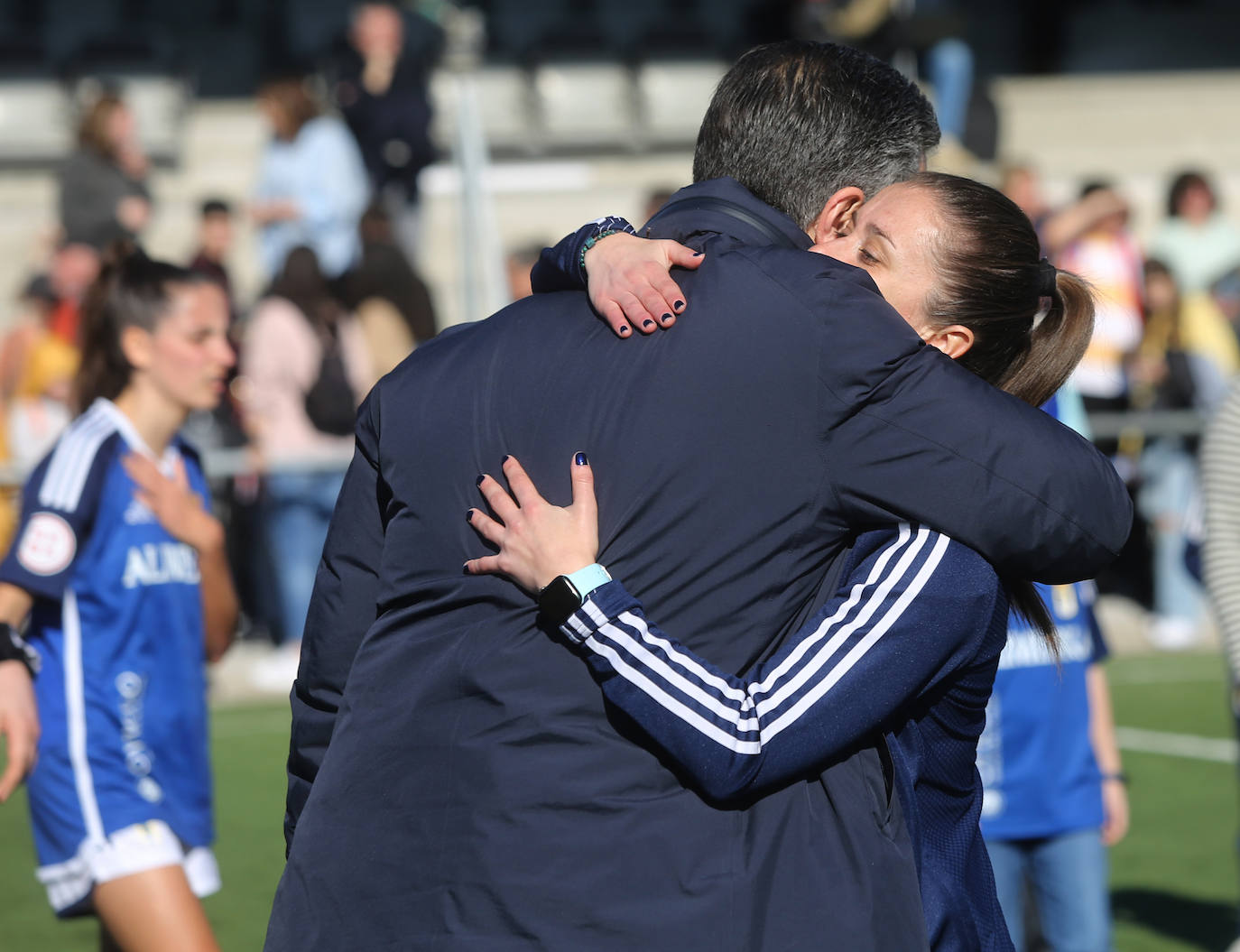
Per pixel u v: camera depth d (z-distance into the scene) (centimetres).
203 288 1199
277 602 2919
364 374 2866
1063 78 6469
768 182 748
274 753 2472
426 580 698
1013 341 764
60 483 1124
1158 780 2348
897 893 649
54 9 6375
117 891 1102
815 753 641
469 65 3741
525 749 651
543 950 627
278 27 6294
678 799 646
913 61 3934
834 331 665
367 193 3675
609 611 645
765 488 663
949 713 696
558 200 5200
